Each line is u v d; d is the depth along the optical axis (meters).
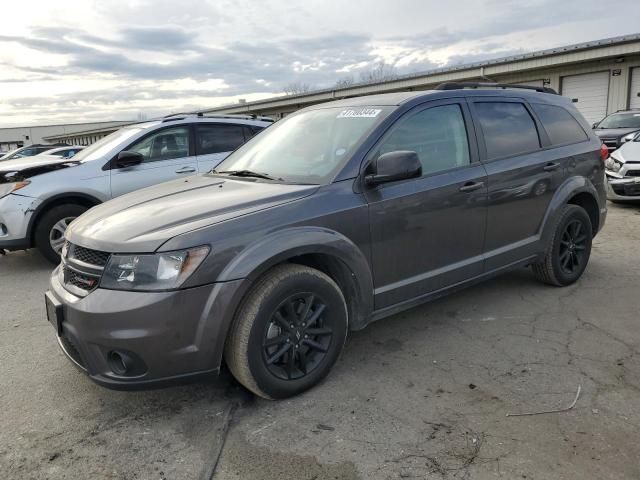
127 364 2.54
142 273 2.51
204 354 2.61
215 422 2.77
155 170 6.61
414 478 2.29
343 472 2.34
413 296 3.48
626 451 2.41
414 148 3.47
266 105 29.25
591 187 4.70
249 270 2.65
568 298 4.40
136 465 2.45
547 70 19.06
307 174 3.29
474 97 3.95
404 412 2.79
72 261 2.83
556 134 4.52
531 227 4.23
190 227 2.63
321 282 2.95
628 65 16.89
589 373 3.14
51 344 3.88
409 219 3.34
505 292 4.59
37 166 5.98
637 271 5.09
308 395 2.99
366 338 3.75
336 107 3.90
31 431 2.75
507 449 2.45
